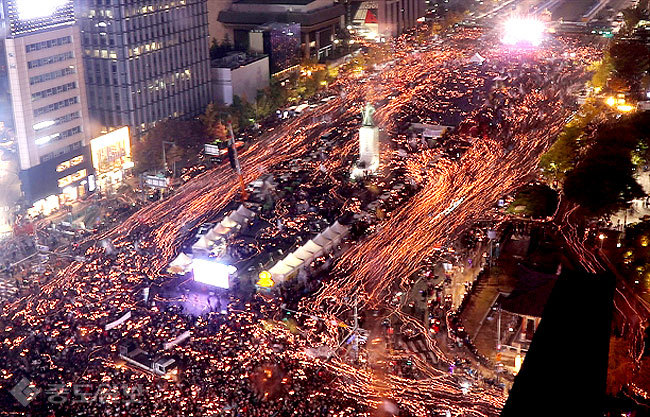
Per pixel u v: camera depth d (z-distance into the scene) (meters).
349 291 149.00
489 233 166.38
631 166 181.75
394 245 171.88
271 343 126.69
